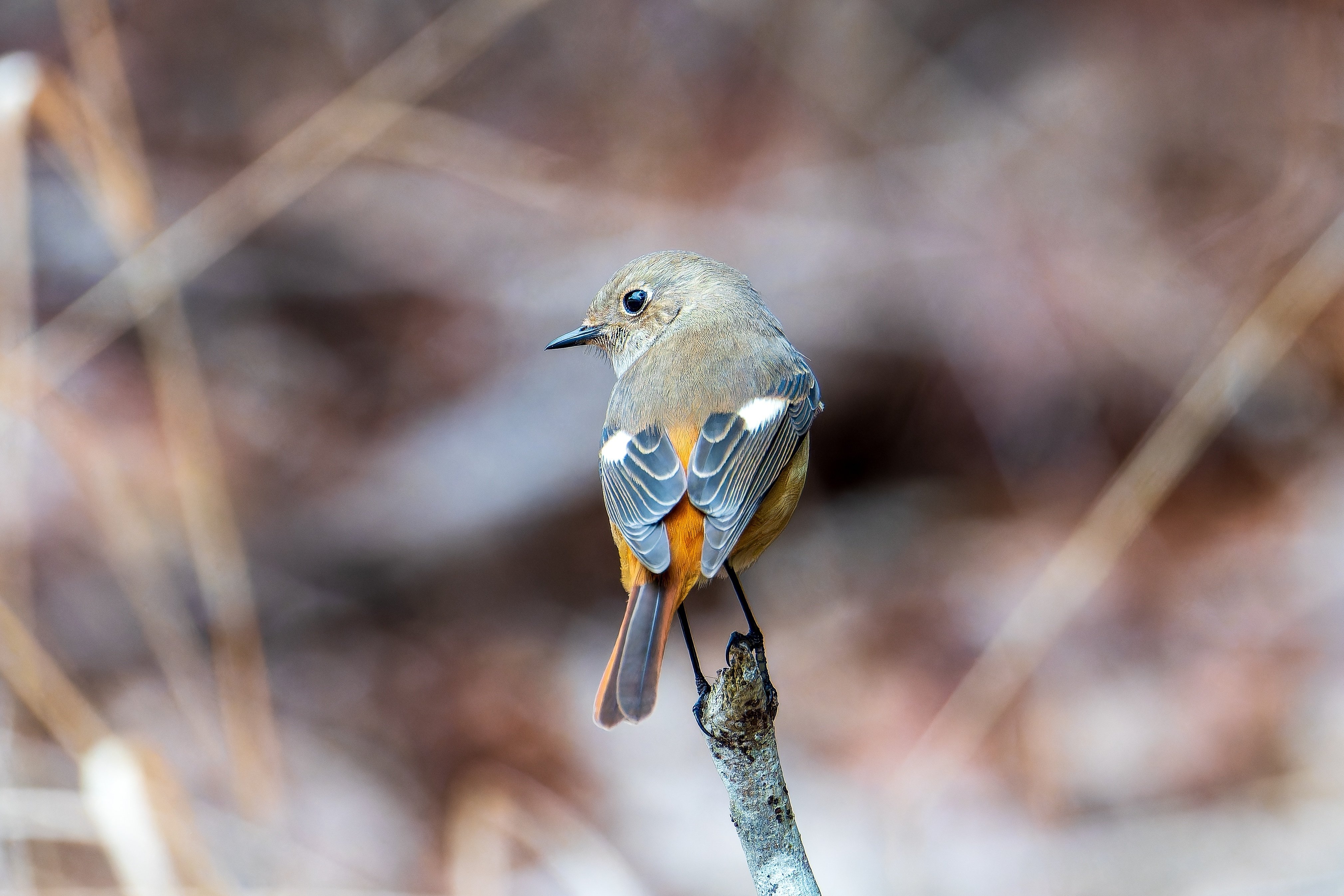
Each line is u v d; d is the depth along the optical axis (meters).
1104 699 10.90
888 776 10.36
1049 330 13.91
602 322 7.90
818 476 13.95
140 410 12.52
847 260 14.39
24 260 7.93
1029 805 9.82
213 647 10.28
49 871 7.89
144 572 9.25
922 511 13.44
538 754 11.20
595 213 14.99
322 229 15.00
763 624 12.71
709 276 7.69
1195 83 15.05
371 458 13.90
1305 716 10.34
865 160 15.27
